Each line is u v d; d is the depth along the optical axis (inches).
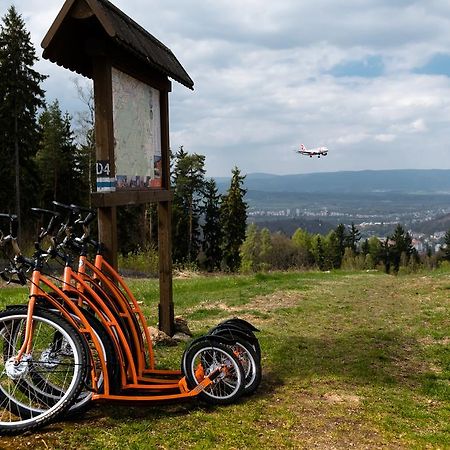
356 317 344.5
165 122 260.7
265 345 254.5
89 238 175.2
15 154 1027.3
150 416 153.3
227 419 154.1
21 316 144.0
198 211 1829.5
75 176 1346.0
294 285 499.2
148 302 403.2
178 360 219.1
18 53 1029.8
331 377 205.5
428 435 151.3
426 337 289.1
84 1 180.5
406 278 582.2
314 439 144.8
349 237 2893.7
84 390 153.0
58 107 1322.6
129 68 213.5
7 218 145.8
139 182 227.9
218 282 552.4
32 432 137.1
